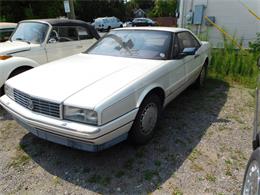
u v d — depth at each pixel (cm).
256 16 764
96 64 321
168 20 2639
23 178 256
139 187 241
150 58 342
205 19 859
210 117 391
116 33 414
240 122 375
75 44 579
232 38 736
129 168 268
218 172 262
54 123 237
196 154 292
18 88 273
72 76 280
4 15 1650
